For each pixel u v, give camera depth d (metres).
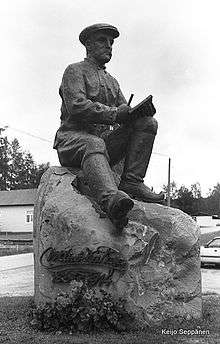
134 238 6.80
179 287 6.95
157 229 7.07
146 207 7.25
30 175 84.94
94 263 6.66
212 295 10.55
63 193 7.20
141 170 7.68
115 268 6.64
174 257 7.02
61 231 6.87
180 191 51.19
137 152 7.62
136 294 6.66
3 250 30.61
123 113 7.33
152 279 6.79
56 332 6.18
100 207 6.91
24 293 11.66
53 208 7.03
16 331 6.30
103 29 8.01
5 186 81.69
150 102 7.39
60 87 7.93
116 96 8.22
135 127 7.64
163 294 6.80
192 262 7.14
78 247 6.71
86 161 7.10
